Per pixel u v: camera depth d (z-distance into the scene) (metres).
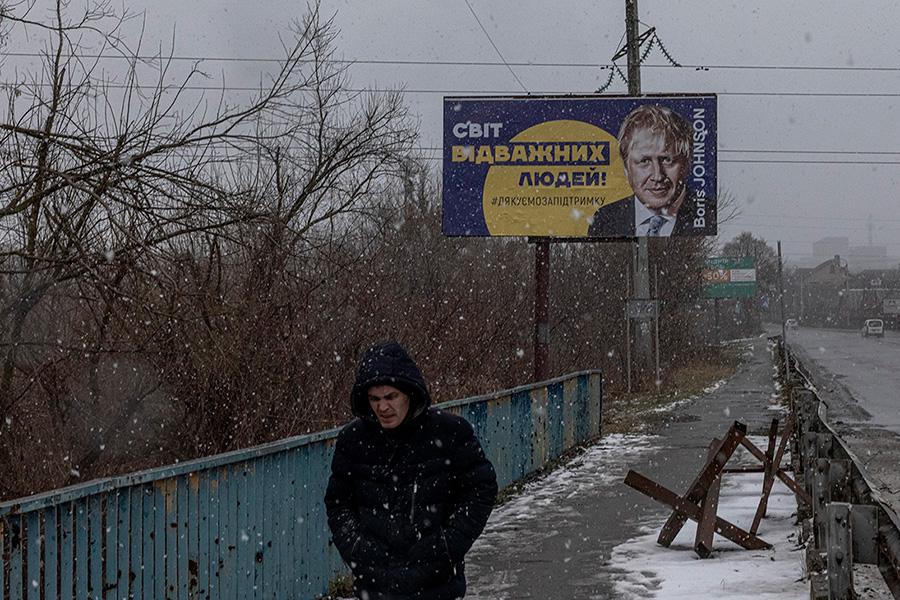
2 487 8.23
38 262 7.72
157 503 5.80
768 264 113.50
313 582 7.79
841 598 5.20
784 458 15.31
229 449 9.78
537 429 15.03
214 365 8.85
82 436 8.97
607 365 32.78
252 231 8.96
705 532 9.09
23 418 8.55
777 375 38.12
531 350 23.47
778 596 7.41
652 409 25.89
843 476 7.30
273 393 10.15
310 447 7.80
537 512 11.54
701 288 50.34
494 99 21.25
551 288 31.19
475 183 21.25
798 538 9.33
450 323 17.36
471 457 4.84
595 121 21.20
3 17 7.88
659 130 21.12
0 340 7.90
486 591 8.05
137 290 7.71
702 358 49.53
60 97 7.99
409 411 4.80
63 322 8.73
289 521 7.43
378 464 4.83
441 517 4.80
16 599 4.70
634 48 27.16
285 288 10.66
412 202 19.64
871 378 36.22
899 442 17.75
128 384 9.16
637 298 29.06
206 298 8.45
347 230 14.48
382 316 13.31
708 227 21.08
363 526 4.83
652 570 8.58
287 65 9.24
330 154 14.31
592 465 15.57
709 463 9.36
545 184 21.20
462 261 22.30
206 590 6.27
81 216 7.87
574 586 8.14
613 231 21.09
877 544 5.37
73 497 5.08
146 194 7.84
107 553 5.36
